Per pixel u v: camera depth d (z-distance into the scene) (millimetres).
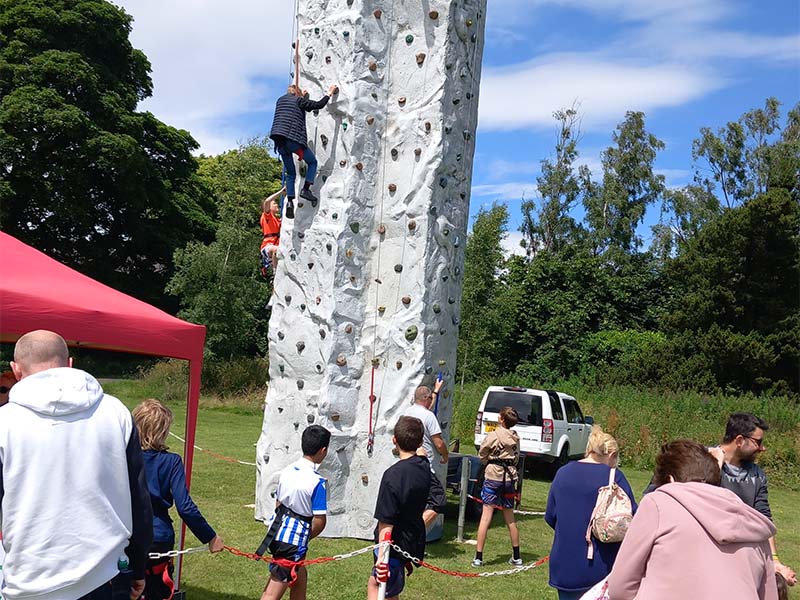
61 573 2998
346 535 9180
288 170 9453
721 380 31969
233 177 33375
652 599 3117
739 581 3035
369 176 9414
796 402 29969
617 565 3295
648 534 3209
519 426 16422
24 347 3281
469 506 11039
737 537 3086
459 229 9773
